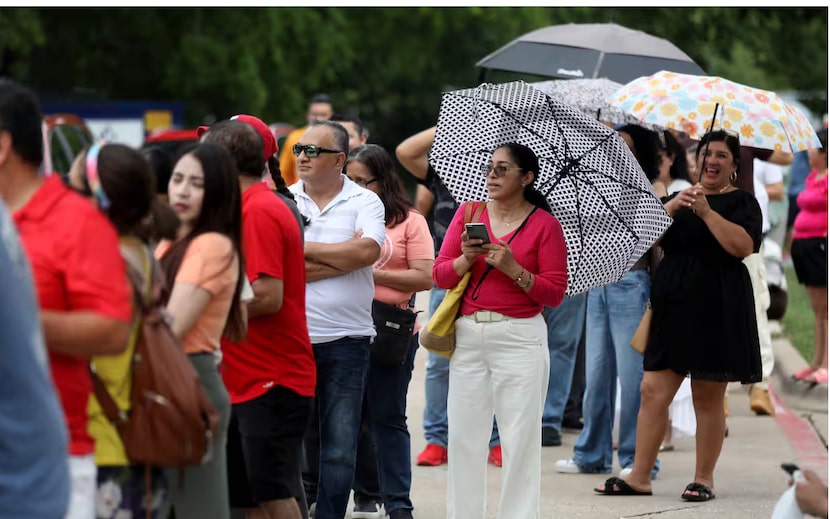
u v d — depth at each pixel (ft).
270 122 239.91
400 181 54.75
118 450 31.01
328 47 237.04
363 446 54.49
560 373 68.44
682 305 54.90
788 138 54.03
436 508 55.31
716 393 56.54
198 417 31.24
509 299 46.80
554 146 50.31
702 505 55.62
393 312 50.83
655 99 55.01
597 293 61.98
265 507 40.63
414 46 295.69
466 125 51.16
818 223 87.76
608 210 49.85
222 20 230.68
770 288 92.12
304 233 46.32
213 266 34.50
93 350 28.19
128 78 243.40
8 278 22.74
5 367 22.80
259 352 40.29
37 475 23.31
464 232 47.39
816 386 87.20
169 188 35.53
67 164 122.72
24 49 199.62
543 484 59.98
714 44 294.46
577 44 84.23
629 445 62.49
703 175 55.52
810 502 37.81
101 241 28.66
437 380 64.13
